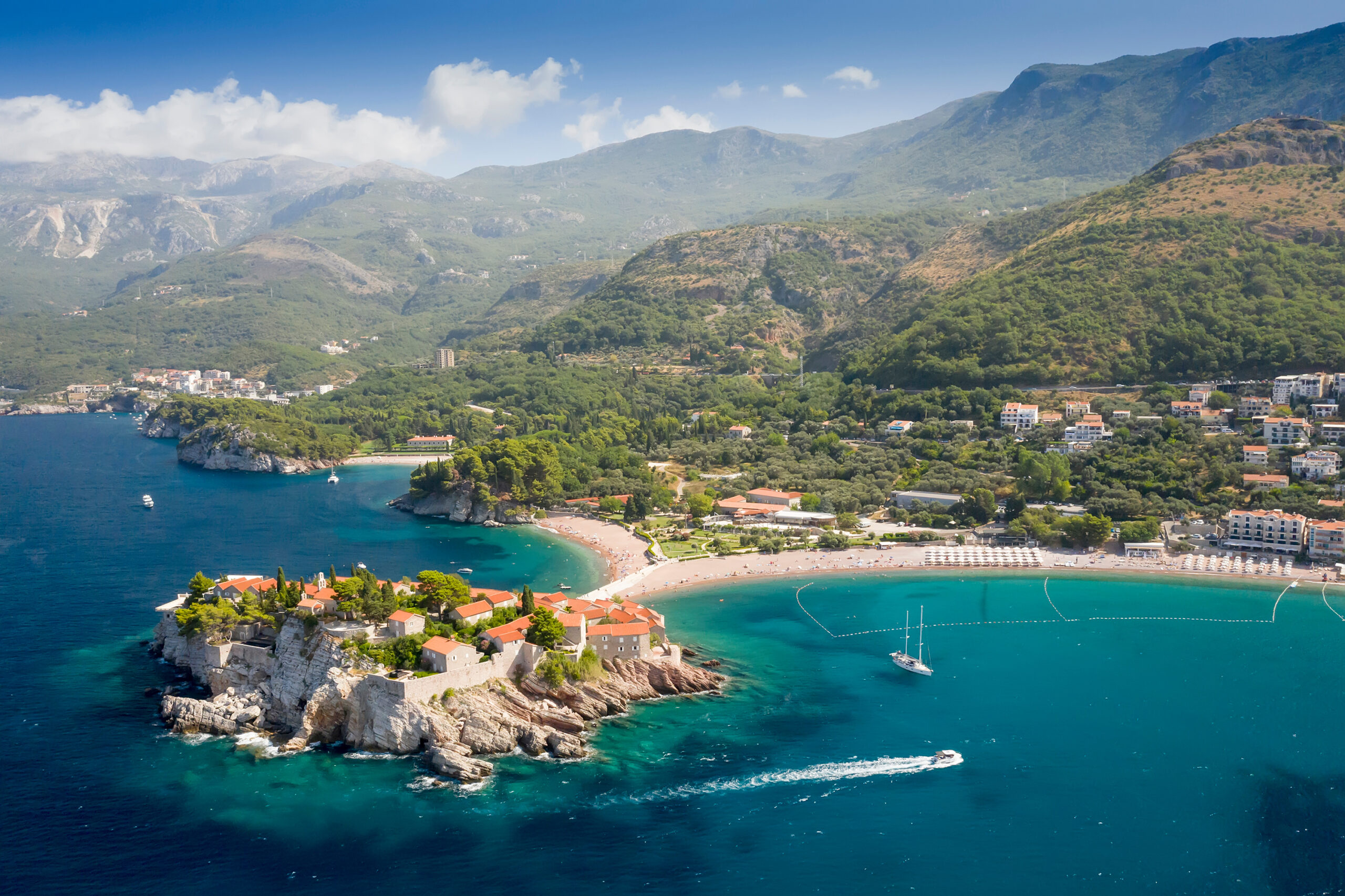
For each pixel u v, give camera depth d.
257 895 141.00
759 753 182.75
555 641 194.38
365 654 182.88
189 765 172.62
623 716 196.38
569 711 188.00
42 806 160.00
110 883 142.62
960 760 180.88
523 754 179.25
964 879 147.12
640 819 160.38
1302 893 144.00
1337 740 189.12
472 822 158.12
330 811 160.00
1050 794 169.75
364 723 179.50
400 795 164.88
